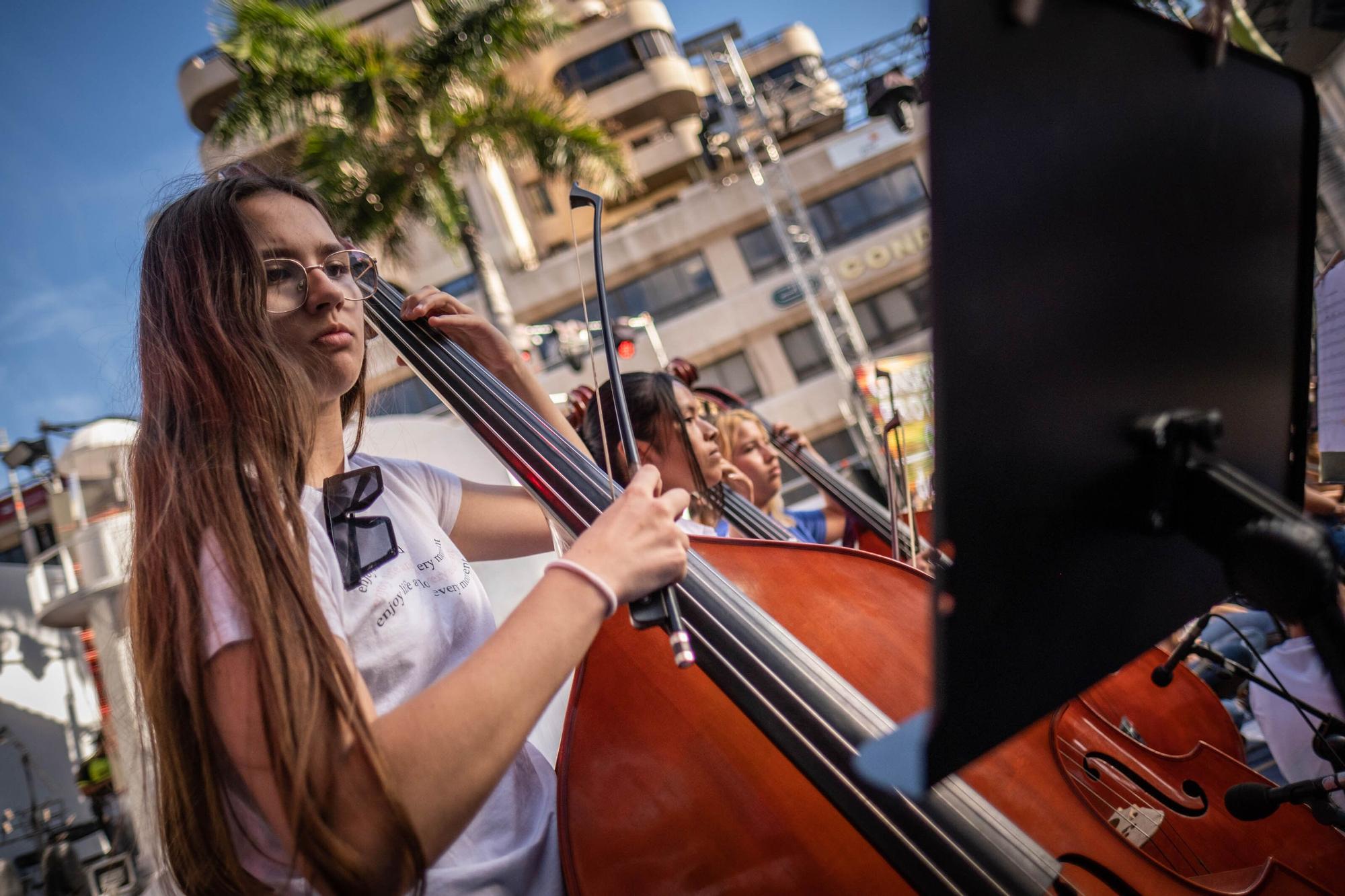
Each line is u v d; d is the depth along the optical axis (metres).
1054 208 0.44
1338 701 0.50
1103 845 0.85
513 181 18.47
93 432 9.80
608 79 19.83
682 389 1.74
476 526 1.15
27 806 12.42
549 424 1.16
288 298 0.89
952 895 0.56
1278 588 0.48
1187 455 0.50
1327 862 0.93
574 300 16.33
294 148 9.06
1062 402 0.45
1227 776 1.02
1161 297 0.49
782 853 0.74
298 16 8.78
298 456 0.80
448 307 1.15
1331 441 1.42
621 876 0.77
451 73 9.41
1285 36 1.54
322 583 0.74
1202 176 0.51
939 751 0.44
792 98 13.65
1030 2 0.41
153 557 0.71
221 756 0.67
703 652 0.70
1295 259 0.57
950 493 0.41
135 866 5.89
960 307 0.41
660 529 0.69
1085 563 0.47
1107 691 1.22
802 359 16.14
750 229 16.47
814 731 0.64
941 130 0.39
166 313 0.84
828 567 1.06
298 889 0.70
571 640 0.62
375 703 0.79
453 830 0.57
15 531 15.58
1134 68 0.47
